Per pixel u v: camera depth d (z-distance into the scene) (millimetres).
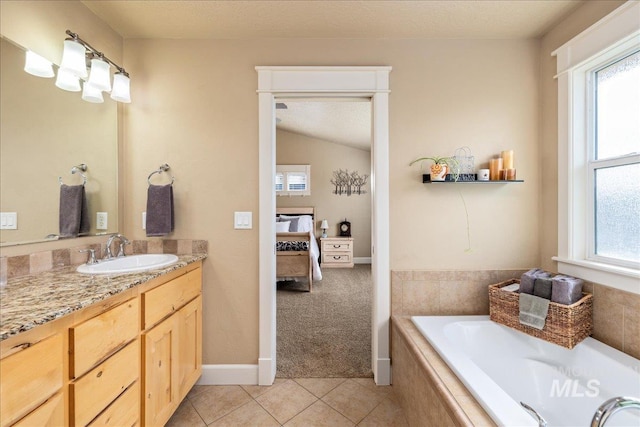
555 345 1451
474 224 1899
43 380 788
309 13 1636
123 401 1103
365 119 4195
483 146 1889
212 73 1874
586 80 1628
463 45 1886
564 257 1687
